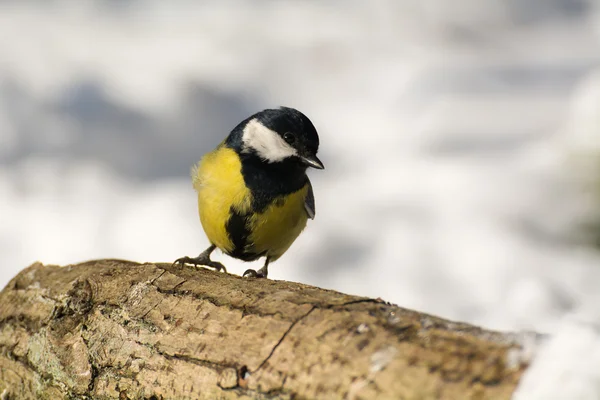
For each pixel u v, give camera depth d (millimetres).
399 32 25188
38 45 20500
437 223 14305
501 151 16828
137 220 14492
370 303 3840
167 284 4570
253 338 3922
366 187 16266
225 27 23797
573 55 24031
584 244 9133
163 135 18250
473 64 23266
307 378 3641
